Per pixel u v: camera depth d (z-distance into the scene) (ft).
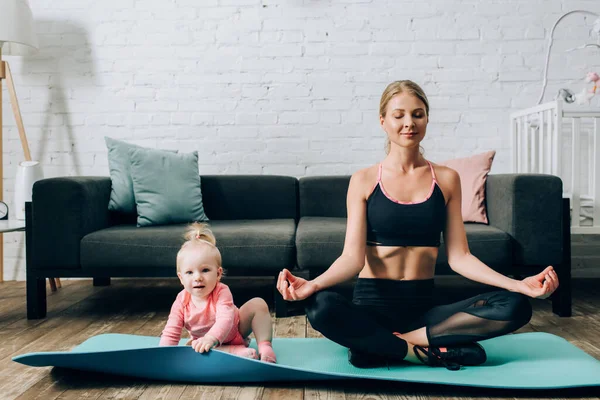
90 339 5.66
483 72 10.13
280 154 10.33
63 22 10.23
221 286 5.06
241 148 10.34
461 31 10.11
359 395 4.44
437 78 10.16
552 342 5.54
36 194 7.23
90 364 4.73
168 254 7.21
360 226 4.98
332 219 8.93
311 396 4.43
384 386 4.63
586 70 10.08
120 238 7.27
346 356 5.17
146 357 4.63
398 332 4.93
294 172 10.34
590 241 10.20
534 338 5.71
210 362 4.58
